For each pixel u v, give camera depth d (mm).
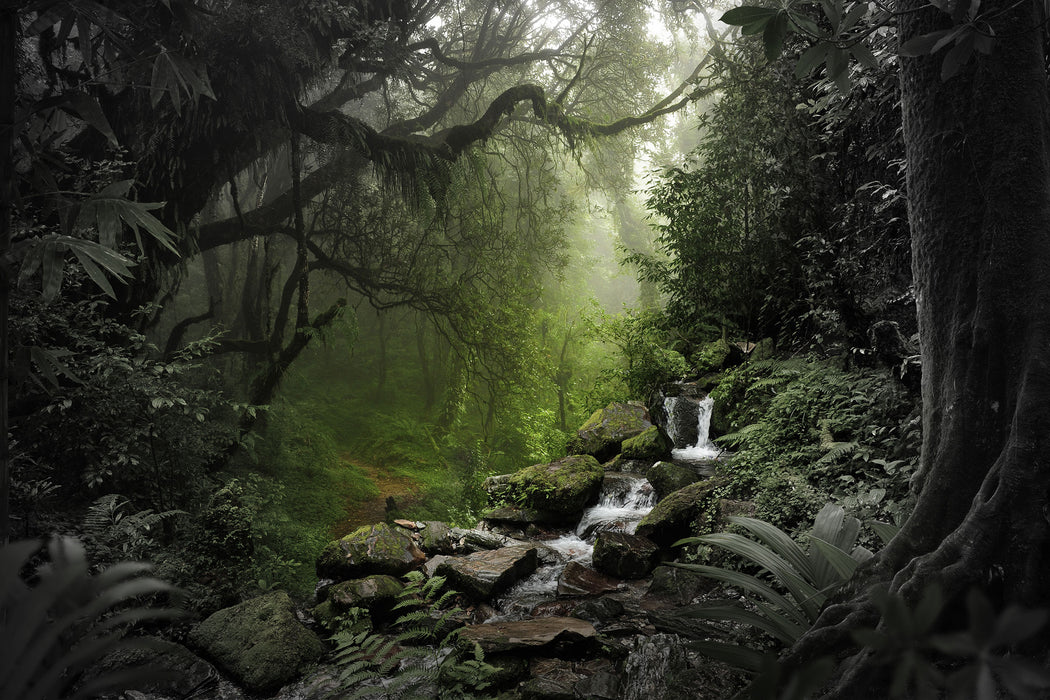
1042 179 2568
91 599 516
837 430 5492
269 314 11836
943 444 2637
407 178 10875
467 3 14953
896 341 5516
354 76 10414
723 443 7816
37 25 2170
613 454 8805
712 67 9719
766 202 8891
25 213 5742
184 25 2783
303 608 5867
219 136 8664
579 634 4551
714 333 10367
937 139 2768
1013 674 375
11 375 2523
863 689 2064
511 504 7945
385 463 13320
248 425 8508
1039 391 2324
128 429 6406
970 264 2650
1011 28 2617
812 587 2936
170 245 2336
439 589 5887
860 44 1658
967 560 2207
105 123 2156
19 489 5777
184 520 6531
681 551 6051
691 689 3523
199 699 4484
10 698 438
